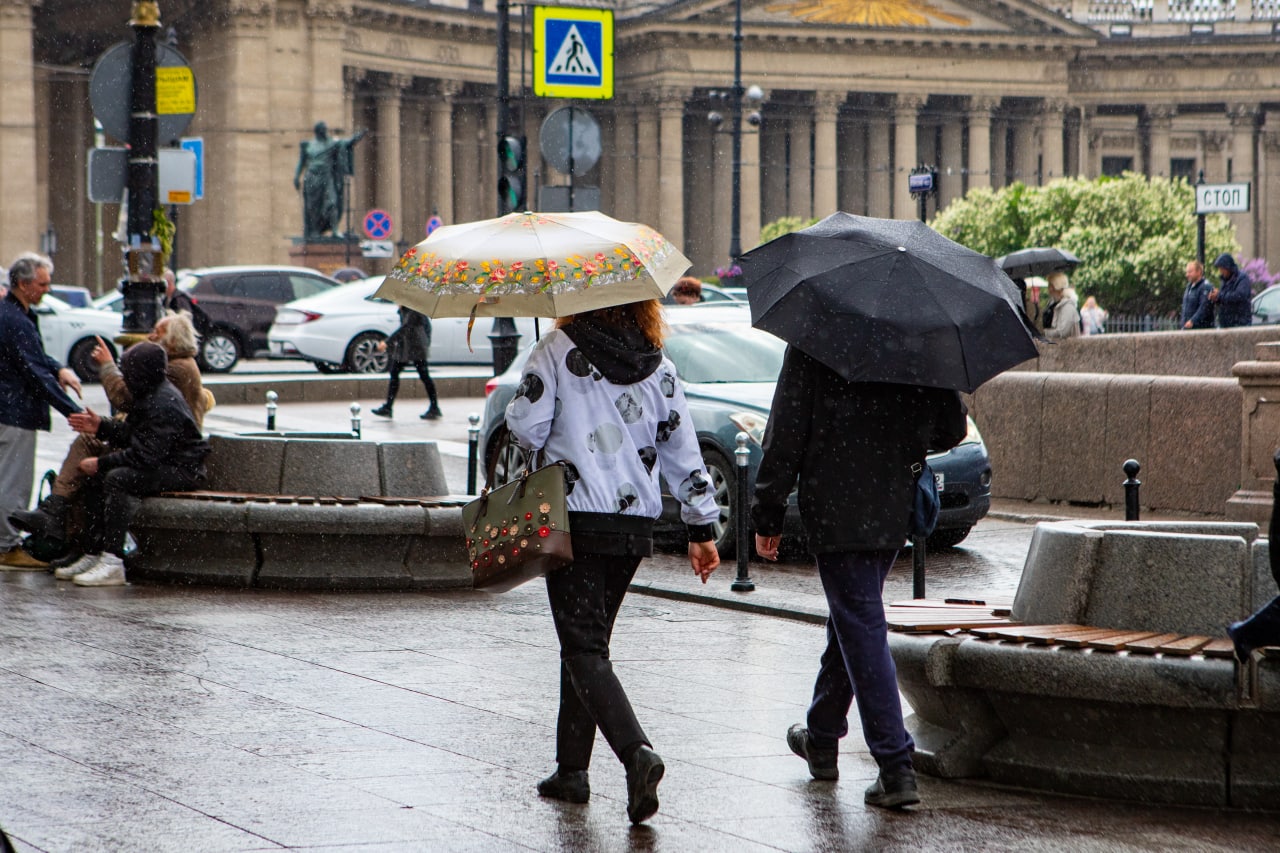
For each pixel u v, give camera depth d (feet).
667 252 29.99
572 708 29.96
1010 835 28.35
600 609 28.86
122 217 72.13
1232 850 27.61
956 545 68.28
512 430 28.58
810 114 428.15
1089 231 295.69
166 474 55.72
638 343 29.07
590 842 27.63
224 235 314.76
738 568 55.21
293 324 162.91
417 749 33.88
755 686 41.06
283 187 314.14
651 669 43.14
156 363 55.77
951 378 28.55
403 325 121.08
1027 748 31.81
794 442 29.45
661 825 28.73
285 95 313.12
